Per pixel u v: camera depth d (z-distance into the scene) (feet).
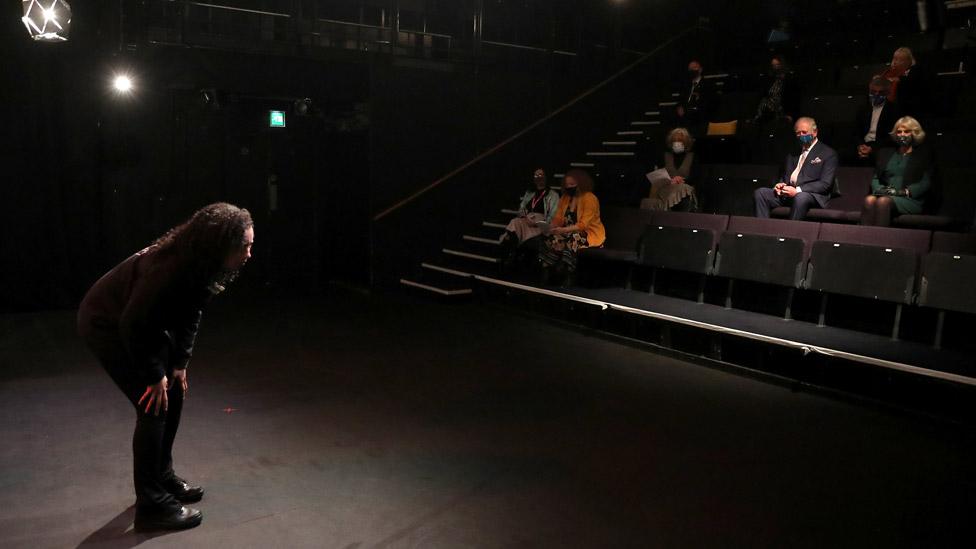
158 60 23.70
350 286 27.91
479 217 29.32
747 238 18.84
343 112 27.27
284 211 27.53
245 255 9.00
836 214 20.26
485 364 17.54
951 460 12.09
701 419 13.87
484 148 29.35
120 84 23.30
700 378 16.53
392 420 13.64
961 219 18.57
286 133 27.09
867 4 32.71
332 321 22.13
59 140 23.03
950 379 13.34
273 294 26.27
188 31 24.32
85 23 22.86
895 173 19.27
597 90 32.09
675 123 29.50
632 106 33.45
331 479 11.02
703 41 36.81
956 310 15.21
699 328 17.56
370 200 26.81
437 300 25.41
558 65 31.14
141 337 8.50
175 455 11.87
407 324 21.84
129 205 24.29
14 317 22.24
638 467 11.60
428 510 10.04
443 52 28.27
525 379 16.35
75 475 11.11
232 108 25.61
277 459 11.76
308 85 25.84
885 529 9.68
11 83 22.18
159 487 9.48
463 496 10.49
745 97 27.35
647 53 34.47
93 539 9.15
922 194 18.72
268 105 25.96
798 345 15.52
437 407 14.42
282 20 26.11
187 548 8.96
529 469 11.47
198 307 9.30
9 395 14.87
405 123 27.27
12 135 22.34
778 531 9.57
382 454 12.01
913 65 21.91
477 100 28.91
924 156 18.95
